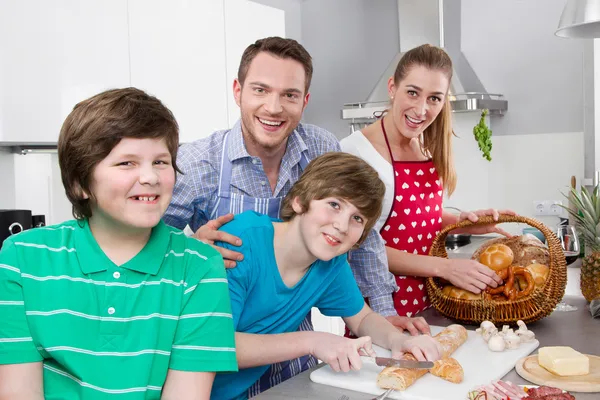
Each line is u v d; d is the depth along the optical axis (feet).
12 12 7.45
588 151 11.27
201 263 3.63
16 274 3.27
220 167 5.18
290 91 4.80
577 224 7.26
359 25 13.89
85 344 3.25
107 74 8.47
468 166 12.71
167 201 3.35
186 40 9.53
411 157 6.57
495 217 5.87
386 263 5.82
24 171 9.04
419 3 12.39
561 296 5.24
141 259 3.40
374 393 3.95
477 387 3.73
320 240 4.18
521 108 12.19
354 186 4.11
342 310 5.10
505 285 5.26
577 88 11.66
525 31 12.07
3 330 3.22
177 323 3.47
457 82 12.14
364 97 13.96
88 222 3.44
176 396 3.43
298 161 5.42
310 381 4.21
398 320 5.23
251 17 10.80
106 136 3.10
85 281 3.32
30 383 3.24
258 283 4.36
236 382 4.39
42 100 7.81
